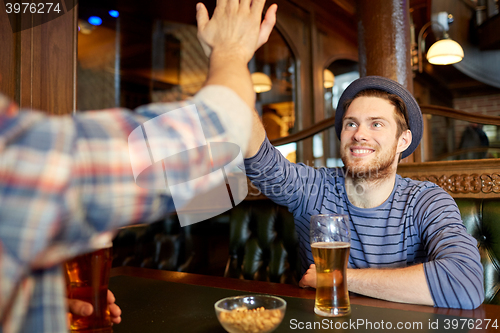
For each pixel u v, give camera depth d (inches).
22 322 12.9
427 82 314.2
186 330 27.1
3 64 61.4
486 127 262.1
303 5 204.7
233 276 70.6
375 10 104.6
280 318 23.5
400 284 34.1
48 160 11.2
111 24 224.7
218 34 19.3
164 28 238.5
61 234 12.1
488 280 52.3
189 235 92.6
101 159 12.1
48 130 11.7
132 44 256.4
